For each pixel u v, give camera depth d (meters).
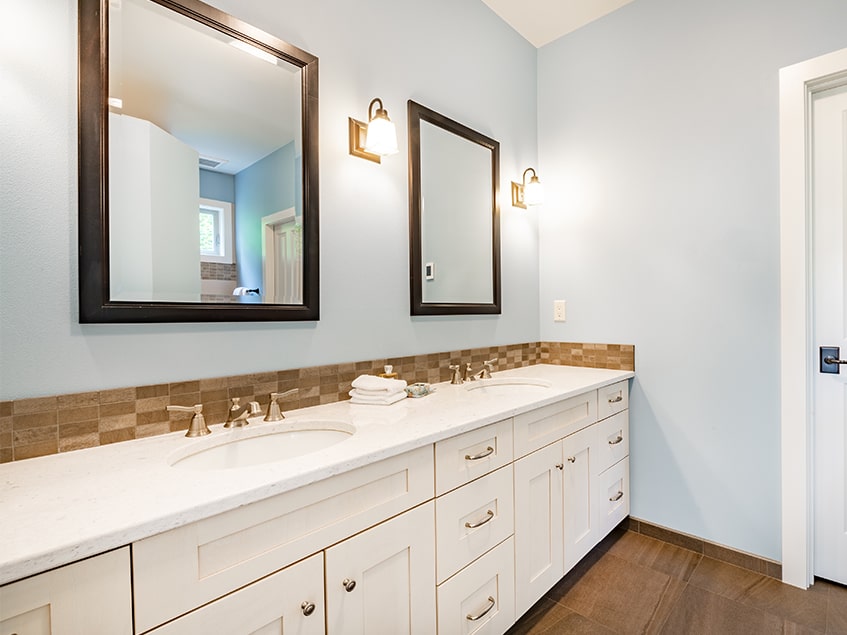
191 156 1.18
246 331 1.28
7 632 0.55
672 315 2.03
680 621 1.51
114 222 1.04
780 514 1.75
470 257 2.05
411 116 1.76
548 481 1.56
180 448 1.01
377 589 0.99
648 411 2.11
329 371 1.47
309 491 0.85
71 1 0.99
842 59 1.58
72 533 0.61
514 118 2.35
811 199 1.70
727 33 1.86
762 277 1.78
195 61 1.18
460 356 1.99
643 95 2.11
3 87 0.91
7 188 0.91
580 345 2.34
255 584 0.78
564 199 2.40
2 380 0.90
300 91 1.39
